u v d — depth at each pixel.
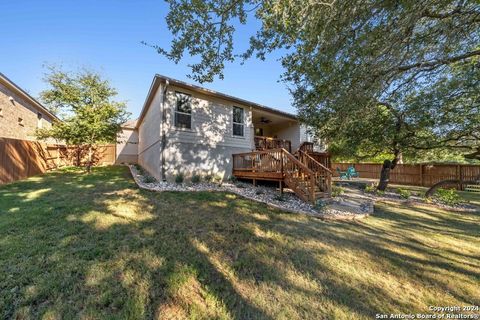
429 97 6.50
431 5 3.12
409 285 2.59
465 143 7.64
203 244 3.43
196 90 8.80
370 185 11.21
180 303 2.15
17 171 8.62
